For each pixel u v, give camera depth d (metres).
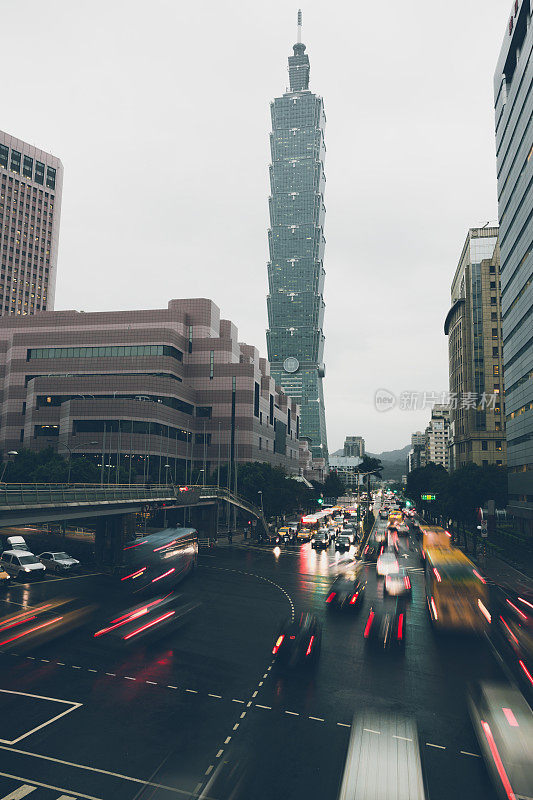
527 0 68.62
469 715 15.92
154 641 23.84
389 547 63.34
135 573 32.94
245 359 138.12
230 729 15.00
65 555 43.72
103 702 16.91
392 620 27.88
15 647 22.77
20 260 178.88
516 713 16.14
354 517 104.19
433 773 12.54
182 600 32.53
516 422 77.94
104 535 46.25
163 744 14.10
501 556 56.25
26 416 106.12
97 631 25.36
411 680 18.95
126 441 93.25
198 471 100.56
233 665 20.58
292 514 123.56
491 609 29.75
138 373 106.94
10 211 177.00
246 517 79.00
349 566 48.03
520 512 74.94
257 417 121.19
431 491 98.00
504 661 21.19
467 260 131.00
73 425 95.94
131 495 45.16
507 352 83.62
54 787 12.07
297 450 181.00
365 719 15.55
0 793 11.83
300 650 22.48
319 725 15.25
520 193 73.44
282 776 12.51
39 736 14.55
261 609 30.36
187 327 118.12
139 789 11.98
